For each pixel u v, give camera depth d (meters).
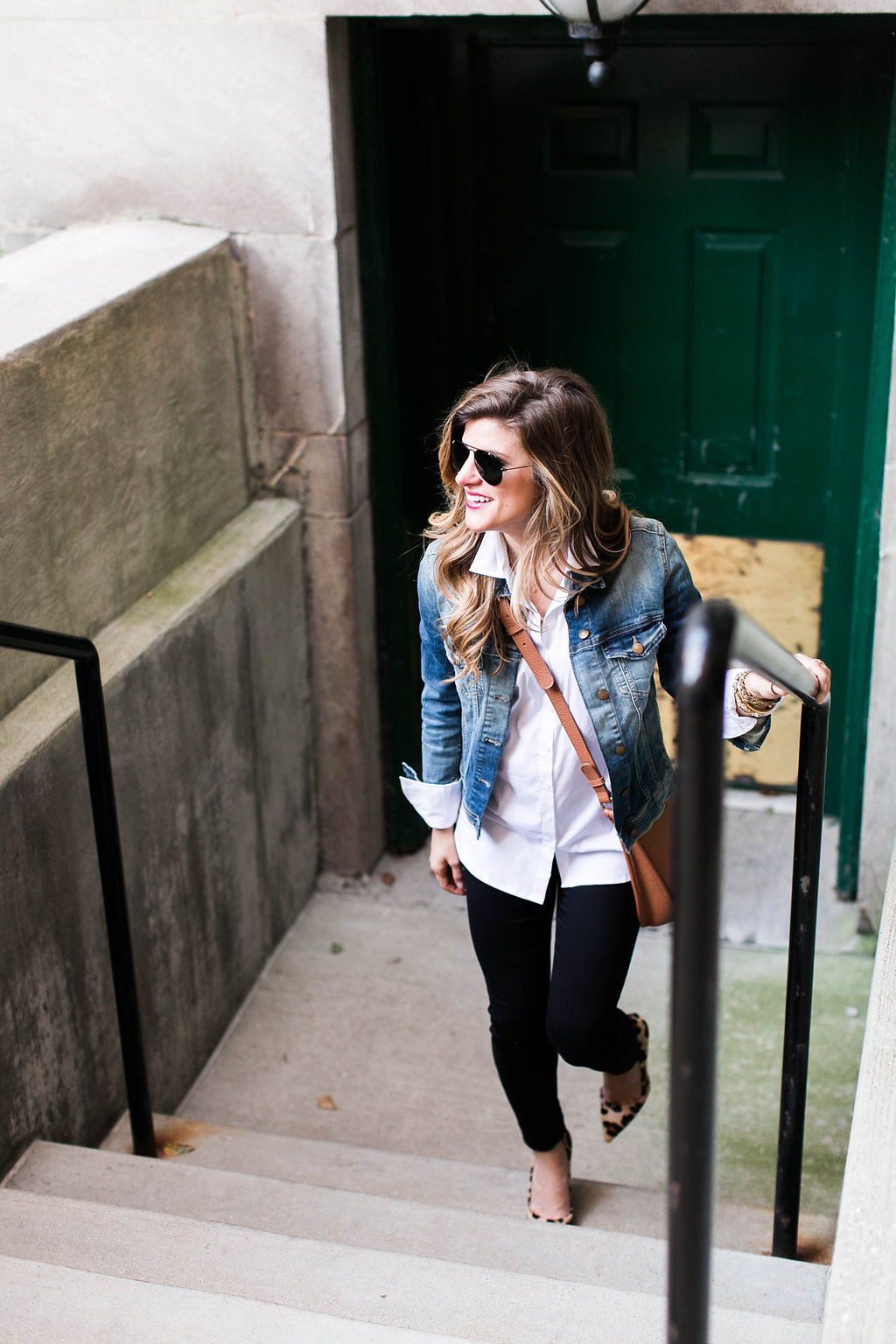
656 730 2.22
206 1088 3.70
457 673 2.20
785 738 4.50
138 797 3.25
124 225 3.75
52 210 3.83
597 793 2.17
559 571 2.07
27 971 2.83
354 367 3.90
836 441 4.03
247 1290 2.12
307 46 3.47
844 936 4.11
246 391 3.89
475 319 4.16
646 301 4.05
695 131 3.82
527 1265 2.44
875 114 3.64
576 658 2.12
